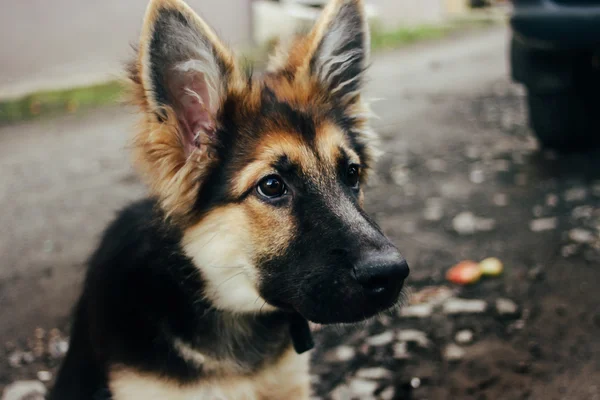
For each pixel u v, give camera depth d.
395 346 0.78
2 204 1.28
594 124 1.29
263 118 0.60
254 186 0.58
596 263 0.90
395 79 2.40
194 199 0.59
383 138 1.58
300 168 0.58
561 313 0.81
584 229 0.99
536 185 1.18
